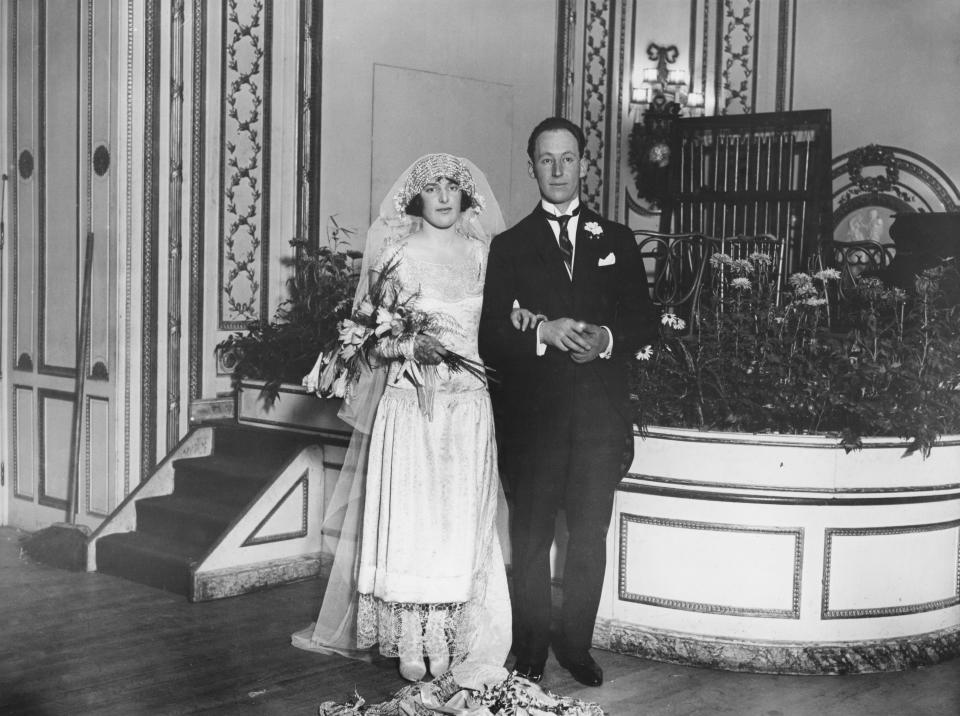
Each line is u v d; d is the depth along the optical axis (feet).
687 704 11.42
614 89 27.14
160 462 18.49
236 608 15.17
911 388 12.96
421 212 11.95
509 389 11.78
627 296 11.86
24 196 20.31
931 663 12.92
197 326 19.20
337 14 21.08
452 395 11.75
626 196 27.86
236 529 15.88
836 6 27.99
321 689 11.85
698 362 13.46
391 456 11.75
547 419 11.53
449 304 11.76
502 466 12.10
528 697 10.93
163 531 17.44
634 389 13.37
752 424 13.20
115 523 17.70
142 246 18.48
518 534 11.82
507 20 24.34
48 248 19.79
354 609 12.65
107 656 12.98
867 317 14.24
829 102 28.25
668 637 12.91
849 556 12.64
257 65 20.04
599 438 11.53
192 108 19.01
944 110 26.63
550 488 11.64
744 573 12.66
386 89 22.04
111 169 18.31
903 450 12.75
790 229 25.96
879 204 27.43
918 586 13.00
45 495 20.06
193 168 19.08
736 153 26.76
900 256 20.07
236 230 19.84
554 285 11.59
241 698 11.55
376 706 11.09
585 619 11.87
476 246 12.25
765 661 12.53
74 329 19.33
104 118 18.42
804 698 11.71
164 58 18.52
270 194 20.34
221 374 19.61
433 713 10.85
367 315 11.64
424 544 11.60
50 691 11.73
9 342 20.81
